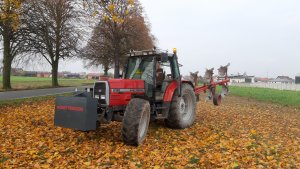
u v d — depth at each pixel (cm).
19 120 1157
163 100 1009
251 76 12125
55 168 639
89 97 796
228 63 1617
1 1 1652
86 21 3591
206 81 1552
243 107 1891
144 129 859
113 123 1100
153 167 655
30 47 3284
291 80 12912
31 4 2930
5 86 3130
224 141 889
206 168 659
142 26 4719
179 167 656
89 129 790
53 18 3538
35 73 14300
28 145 810
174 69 1075
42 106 1622
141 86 951
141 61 1042
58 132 970
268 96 3222
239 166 672
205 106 1770
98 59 4722
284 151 814
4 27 2841
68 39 3600
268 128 1148
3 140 854
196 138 935
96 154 748
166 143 863
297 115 1659
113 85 878
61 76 16750
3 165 646
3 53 3106
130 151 771
